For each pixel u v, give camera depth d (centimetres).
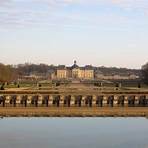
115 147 7169
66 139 7656
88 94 11744
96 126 8888
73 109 10288
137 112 10012
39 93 11744
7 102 11062
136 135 8088
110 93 11994
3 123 9031
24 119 9531
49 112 9869
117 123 9288
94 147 7181
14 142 7431
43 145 7231
